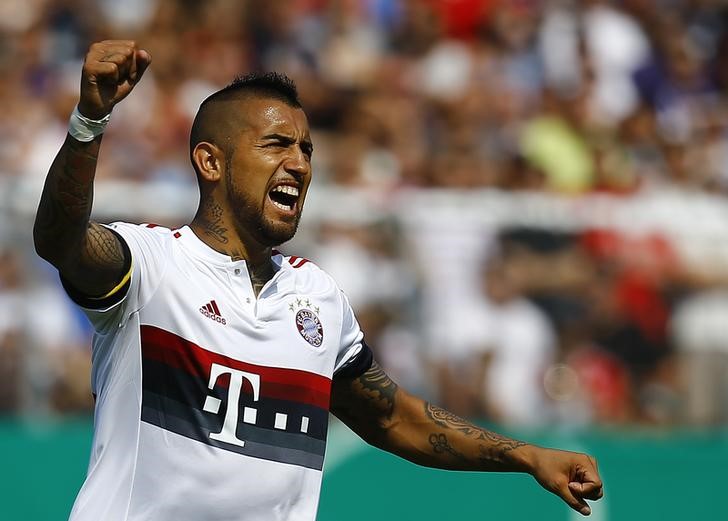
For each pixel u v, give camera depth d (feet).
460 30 128.67
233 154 45.01
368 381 49.42
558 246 90.07
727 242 91.86
